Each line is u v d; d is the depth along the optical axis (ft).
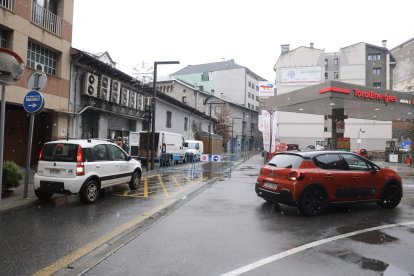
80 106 57.93
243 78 236.43
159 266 14.39
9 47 43.60
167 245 17.29
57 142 27.94
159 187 38.65
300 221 22.86
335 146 79.61
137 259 15.21
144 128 86.48
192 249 16.67
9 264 14.42
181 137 81.05
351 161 27.12
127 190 35.70
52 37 50.44
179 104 107.45
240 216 24.17
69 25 54.75
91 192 28.17
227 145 182.91
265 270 14.07
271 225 21.63
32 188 32.83
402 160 104.53
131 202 28.94
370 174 27.12
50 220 22.16
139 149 73.36
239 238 18.67
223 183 43.52
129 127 80.53
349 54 172.86
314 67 173.99
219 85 242.78
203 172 58.03
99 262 14.80
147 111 61.21
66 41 53.78
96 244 17.25
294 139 174.91
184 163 84.99
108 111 65.77
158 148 71.51
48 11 50.90
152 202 29.07
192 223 22.00
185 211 25.81
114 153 32.42
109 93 64.23
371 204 29.81
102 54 109.29
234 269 14.14
